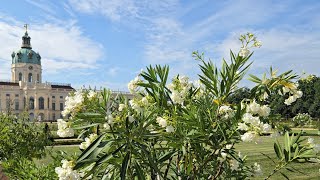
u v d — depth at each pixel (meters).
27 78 107.00
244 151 14.88
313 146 3.05
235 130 2.91
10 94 95.19
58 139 23.03
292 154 3.25
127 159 2.65
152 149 3.14
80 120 3.03
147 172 3.37
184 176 3.37
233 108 3.26
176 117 3.00
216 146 3.03
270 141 19.25
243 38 3.18
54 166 4.10
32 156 6.63
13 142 6.42
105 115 2.84
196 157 3.17
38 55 110.12
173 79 3.36
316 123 23.81
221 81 3.15
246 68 3.17
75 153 3.47
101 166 3.00
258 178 8.89
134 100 3.12
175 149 3.29
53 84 105.00
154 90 3.20
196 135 2.95
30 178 4.18
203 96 3.48
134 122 3.06
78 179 2.84
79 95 3.03
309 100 53.78
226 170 3.40
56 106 101.06
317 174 9.43
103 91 3.03
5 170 4.36
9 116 6.88
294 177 9.11
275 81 3.14
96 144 2.59
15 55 107.94
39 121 7.38
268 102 3.32
